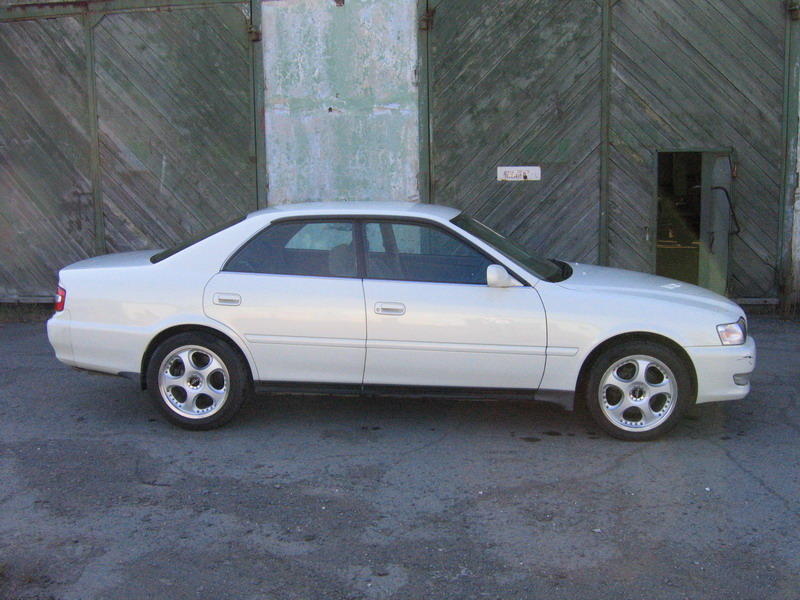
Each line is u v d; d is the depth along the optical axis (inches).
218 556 148.2
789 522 160.1
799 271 354.9
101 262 227.1
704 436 211.5
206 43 373.1
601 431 215.9
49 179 390.0
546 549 150.0
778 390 252.7
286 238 214.2
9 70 384.2
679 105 350.3
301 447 204.4
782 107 345.1
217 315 207.6
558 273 222.1
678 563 144.6
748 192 352.8
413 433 215.3
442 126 365.1
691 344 200.2
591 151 357.7
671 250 359.9
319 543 152.9
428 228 213.0
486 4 355.3
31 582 139.0
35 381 268.4
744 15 342.0
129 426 221.0
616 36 350.0
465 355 203.9
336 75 367.9
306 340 206.7
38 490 177.0
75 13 377.7
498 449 202.7
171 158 381.7
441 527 159.2
